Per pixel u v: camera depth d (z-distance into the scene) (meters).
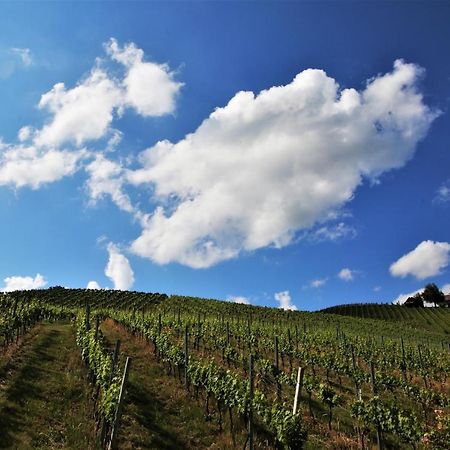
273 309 73.38
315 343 34.22
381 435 15.44
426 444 15.30
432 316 94.12
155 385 18.77
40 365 19.88
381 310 102.25
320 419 17.42
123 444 12.98
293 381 20.42
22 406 14.77
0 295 47.81
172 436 14.16
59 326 35.12
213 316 61.34
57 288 82.56
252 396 14.79
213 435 14.66
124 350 24.91
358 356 32.44
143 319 34.22
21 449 11.91
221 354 27.80
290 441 12.73
